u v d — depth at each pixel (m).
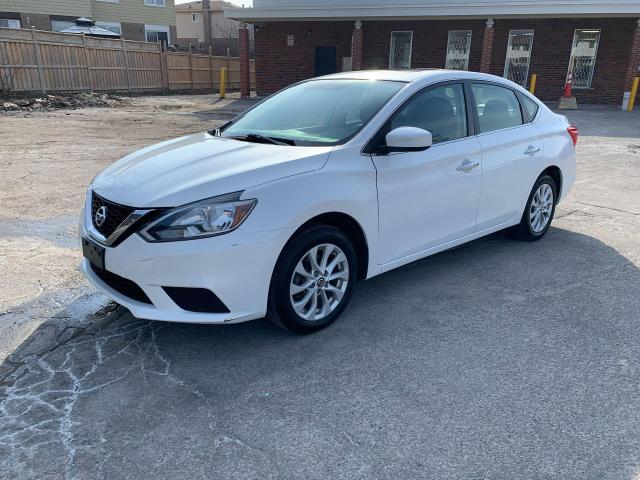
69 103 17.39
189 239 2.93
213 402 2.82
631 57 18.27
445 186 4.13
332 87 4.38
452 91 4.34
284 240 3.14
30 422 2.64
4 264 4.56
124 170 3.52
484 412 2.75
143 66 24.09
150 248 2.95
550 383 3.01
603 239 5.54
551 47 20.59
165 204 2.98
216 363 3.18
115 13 31.98
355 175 3.50
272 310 3.28
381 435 2.58
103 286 3.34
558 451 2.47
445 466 2.38
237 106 19.38
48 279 4.28
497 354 3.31
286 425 2.65
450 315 3.82
